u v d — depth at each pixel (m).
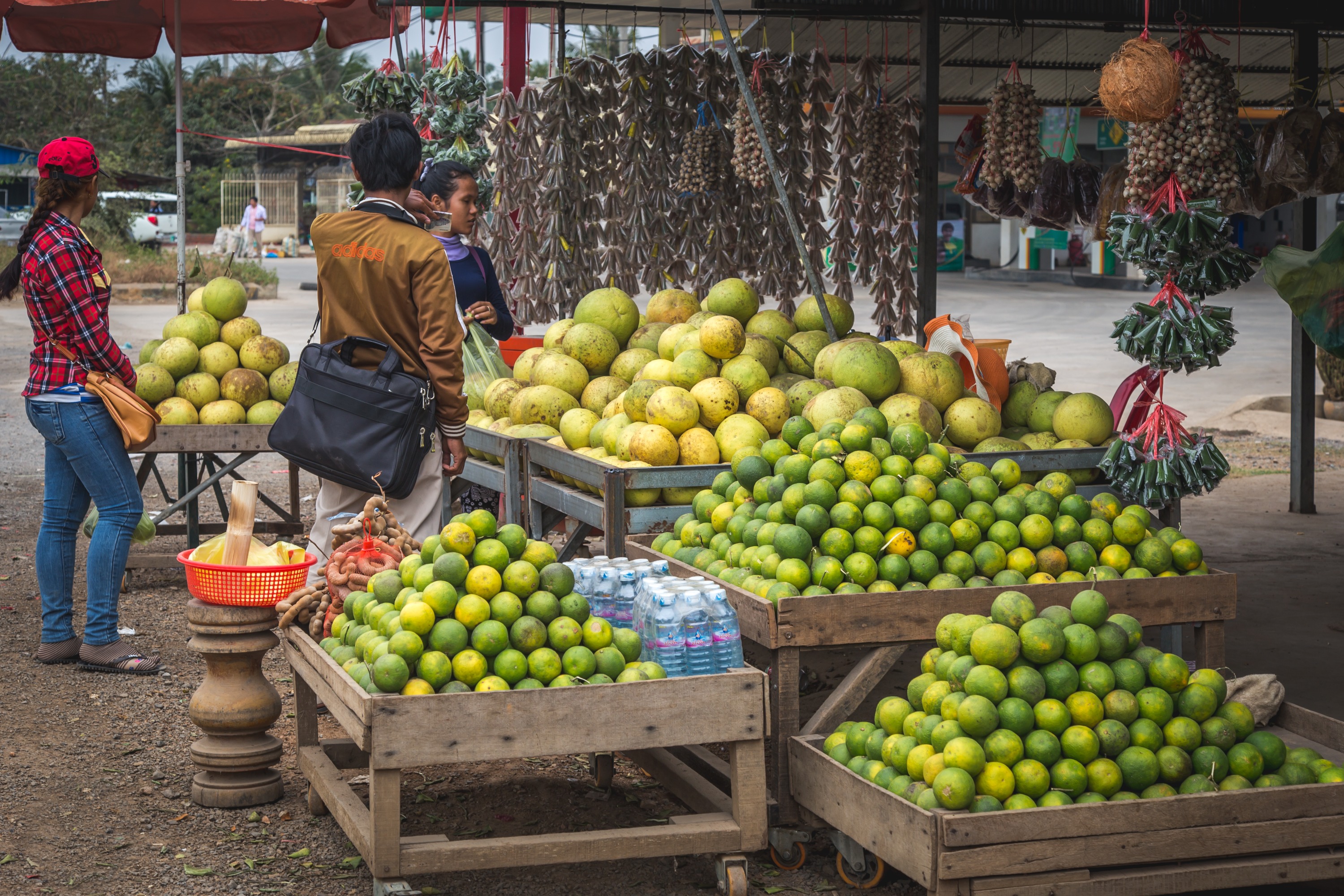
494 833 3.54
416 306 3.90
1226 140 4.90
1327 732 3.52
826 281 8.12
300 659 3.59
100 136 38.31
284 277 31.84
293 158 46.22
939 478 3.80
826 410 4.49
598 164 7.80
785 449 4.14
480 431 5.39
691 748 3.76
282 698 4.71
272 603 3.67
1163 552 3.79
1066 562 3.76
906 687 5.00
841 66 9.44
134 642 5.29
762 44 8.67
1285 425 11.92
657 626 3.25
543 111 7.76
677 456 4.54
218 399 6.28
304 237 47.06
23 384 13.62
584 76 7.80
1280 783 3.10
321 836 3.53
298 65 55.53
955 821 2.80
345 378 3.84
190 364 6.23
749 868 3.43
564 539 7.37
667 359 5.14
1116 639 3.16
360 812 3.16
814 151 7.76
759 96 7.45
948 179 22.77
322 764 3.55
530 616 3.09
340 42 8.45
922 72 6.62
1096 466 4.63
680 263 7.80
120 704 4.55
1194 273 4.43
